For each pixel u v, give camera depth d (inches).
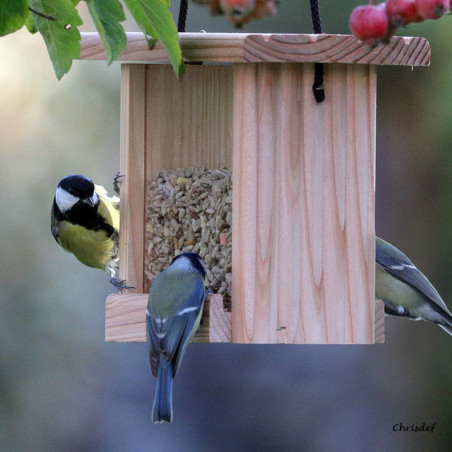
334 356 634.2
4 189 586.6
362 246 287.1
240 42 276.2
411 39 278.7
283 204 285.7
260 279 284.8
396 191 597.9
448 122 577.6
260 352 649.6
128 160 319.0
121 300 290.4
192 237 318.3
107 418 608.1
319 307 285.6
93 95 588.1
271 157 285.7
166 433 620.7
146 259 320.8
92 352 606.9
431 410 604.7
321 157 286.7
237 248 286.2
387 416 613.0
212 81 326.0
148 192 322.3
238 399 639.8
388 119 595.2
